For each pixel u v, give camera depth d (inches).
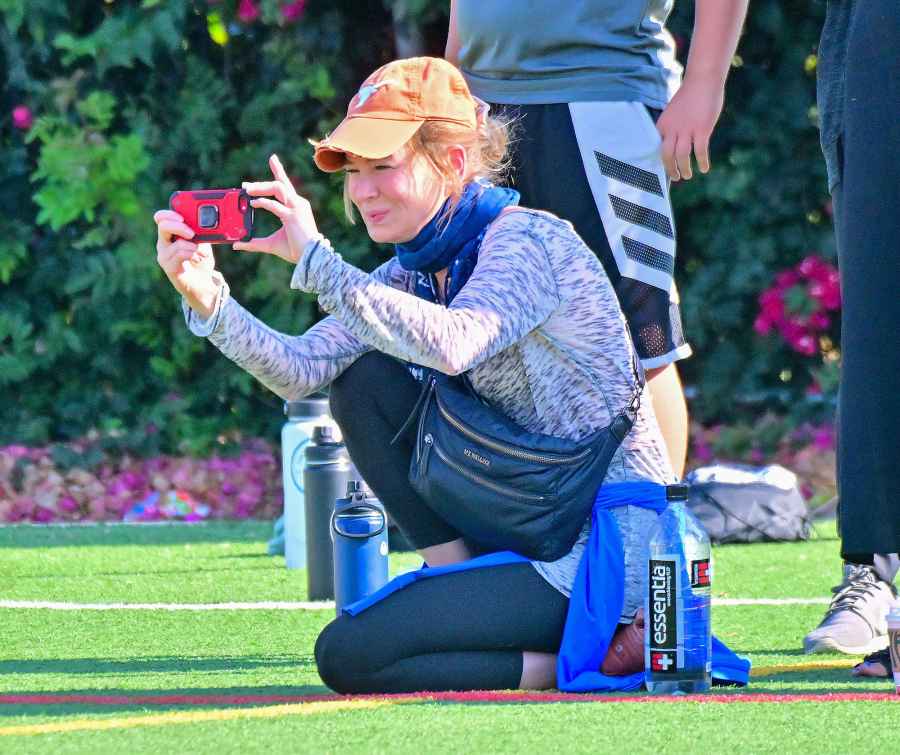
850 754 374.6
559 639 486.9
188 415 1198.3
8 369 1175.6
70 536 1034.7
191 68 1174.3
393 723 414.0
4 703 460.8
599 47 613.9
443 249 502.9
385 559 604.4
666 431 620.1
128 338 1194.6
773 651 584.4
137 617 685.3
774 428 1158.3
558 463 482.9
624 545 489.7
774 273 1167.6
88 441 1193.4
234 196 491.2
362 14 1170.6
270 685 503.8
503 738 393.7
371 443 518.6
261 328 526.6
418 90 496.1
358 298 459.5
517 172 618.2
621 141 610.9
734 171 1144.8
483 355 473.7
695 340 1167.6
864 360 509.0
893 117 507.2
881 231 507.5
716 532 944.3
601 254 612.1
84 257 1182.9
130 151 1162.0
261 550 952.3
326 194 1177.4
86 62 1181.7
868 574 598.5
